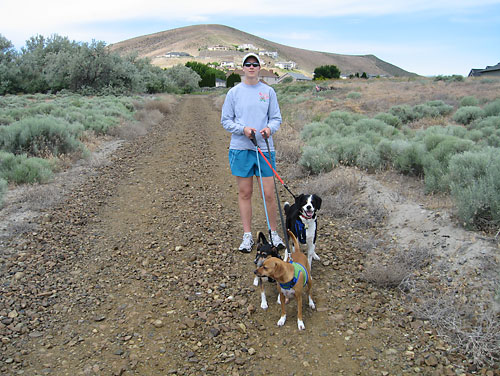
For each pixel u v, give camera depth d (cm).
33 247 583
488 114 1666
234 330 403
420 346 372
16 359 355
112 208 771
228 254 573
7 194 830
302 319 412
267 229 664
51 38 4903
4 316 417
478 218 538
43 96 3656
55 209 748
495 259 463
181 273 518
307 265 432
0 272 508
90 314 427
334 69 13225
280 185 905
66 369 345
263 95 558
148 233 648
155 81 6044
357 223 654
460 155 711
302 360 359
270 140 572
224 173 1048
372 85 4238
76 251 578
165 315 427
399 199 704
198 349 374
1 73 4297
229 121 557
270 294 472
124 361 355
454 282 454
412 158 857
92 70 4281
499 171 595
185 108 3419
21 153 1130
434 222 584
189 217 719
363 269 518
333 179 838
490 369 339
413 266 501
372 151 951
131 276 508
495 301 406
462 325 389
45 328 402
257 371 346
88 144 1428
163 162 1190
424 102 2356
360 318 419
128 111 2578
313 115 2008
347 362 355
